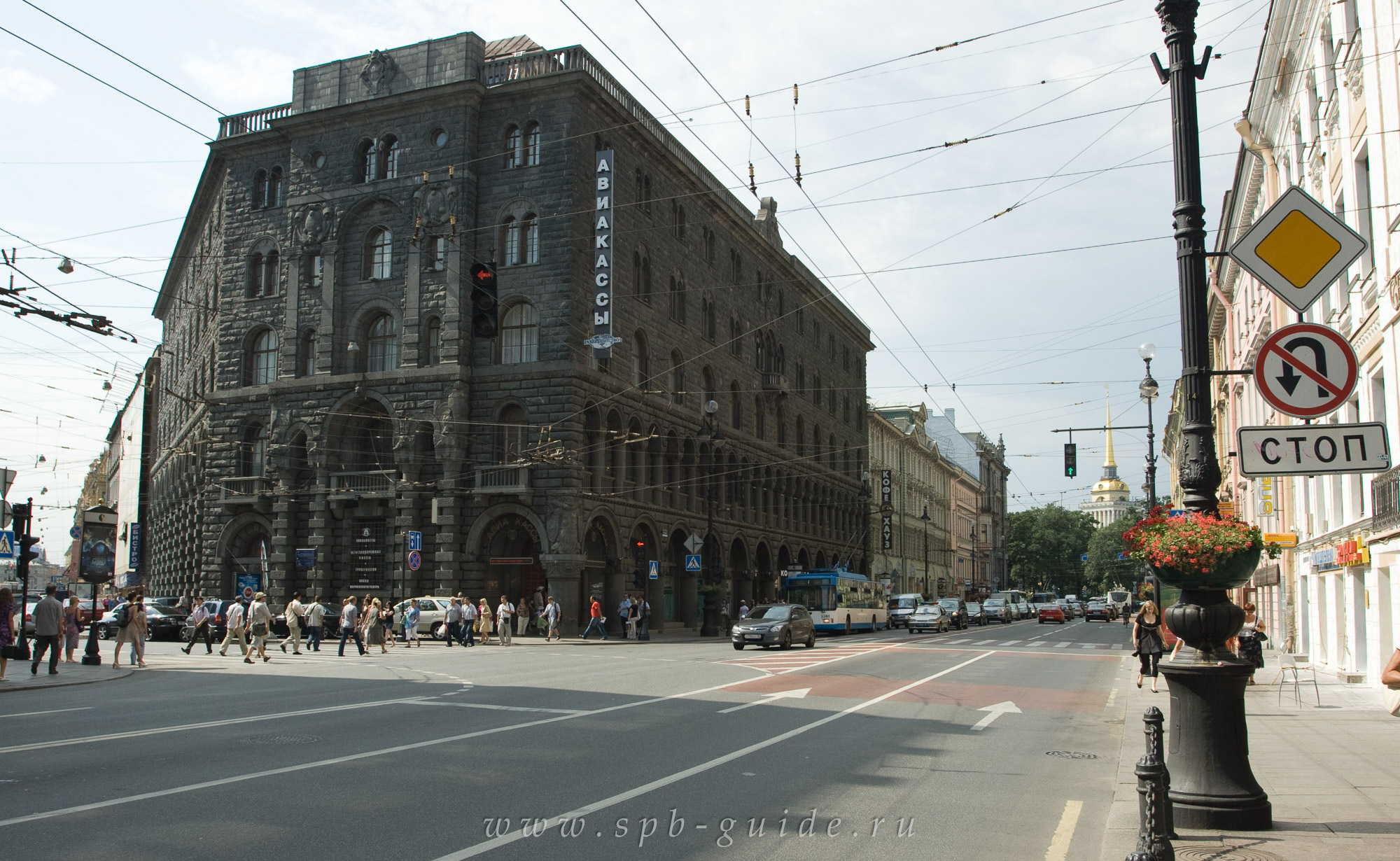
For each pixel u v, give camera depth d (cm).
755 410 6544
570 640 4241
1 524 3250
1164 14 995
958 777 1177
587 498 4525
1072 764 1292
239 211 5309
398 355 4831
